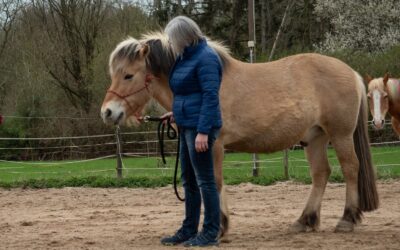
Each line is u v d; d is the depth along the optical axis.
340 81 7.41
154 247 6.31
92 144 26.09
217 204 6.12
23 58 28.94
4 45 29.86
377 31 29.48
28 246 6.55
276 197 11.59
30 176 17.55
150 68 6.76
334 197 11.26
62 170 20.00
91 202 11.56
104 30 29.70
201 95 5.99
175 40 6.00
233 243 6.54
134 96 6.73
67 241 6.86
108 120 6.68
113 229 7.88
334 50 28.05
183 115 6.02
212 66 5.92
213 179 6.09
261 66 7.12
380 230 7.46
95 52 29.30
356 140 7.66
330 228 7.74
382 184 13.20
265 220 8.56
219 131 6.27
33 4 29.86
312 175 7.66
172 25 6.03
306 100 7.13
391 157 19.95
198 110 5.96
